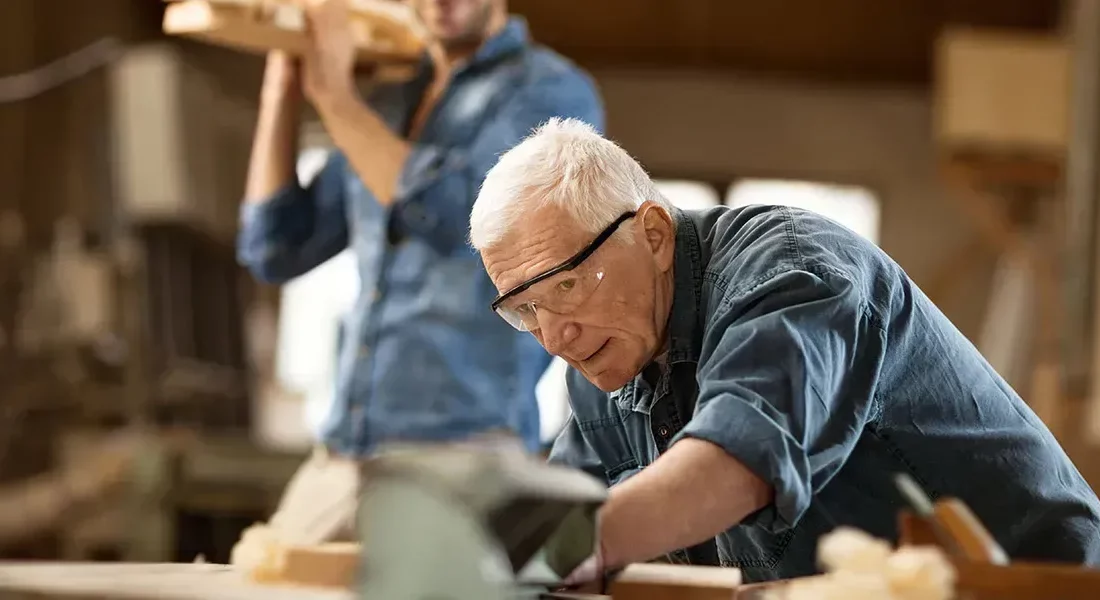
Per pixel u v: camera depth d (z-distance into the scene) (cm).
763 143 941
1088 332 549
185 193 677
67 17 720
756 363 131
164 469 416
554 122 152
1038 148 732
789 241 143
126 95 674
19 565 137
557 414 732
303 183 286
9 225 637
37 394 594
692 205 948
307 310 820
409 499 101
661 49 945
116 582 122
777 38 941
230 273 768
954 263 894
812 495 150
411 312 239
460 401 235
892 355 150
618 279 146
